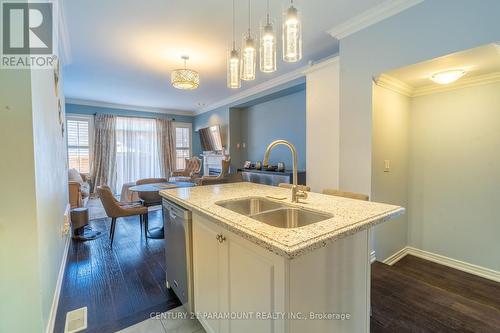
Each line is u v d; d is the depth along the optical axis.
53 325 1.64
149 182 4.95
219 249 1.33
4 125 1.28
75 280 2.28
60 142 2.81
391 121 2.65
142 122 7.25
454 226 2.59
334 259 1.14
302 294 1.00
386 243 2.65
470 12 1.80
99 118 6.55
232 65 2.08
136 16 2.47
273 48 1.77
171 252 1.96
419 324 1.67
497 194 2.30
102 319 1.74
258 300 1.06
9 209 1.30
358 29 2.52
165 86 4.99
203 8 2.33
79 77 4.36
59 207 2.41
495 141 2.30
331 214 1.32
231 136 6.21
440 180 2.68
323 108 3.16
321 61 3.41
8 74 1.29
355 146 2.57
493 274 2.33
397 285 2.19
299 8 2.31
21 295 1.33
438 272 2.47
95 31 2.75
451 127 2.58
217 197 1.81
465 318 1.74
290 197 1.81
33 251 1.35
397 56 2.22
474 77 2.36
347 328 1.25
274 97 5.08
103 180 6.62
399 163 2.78
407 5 2.13
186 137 8.10
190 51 3.29
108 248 3.06
